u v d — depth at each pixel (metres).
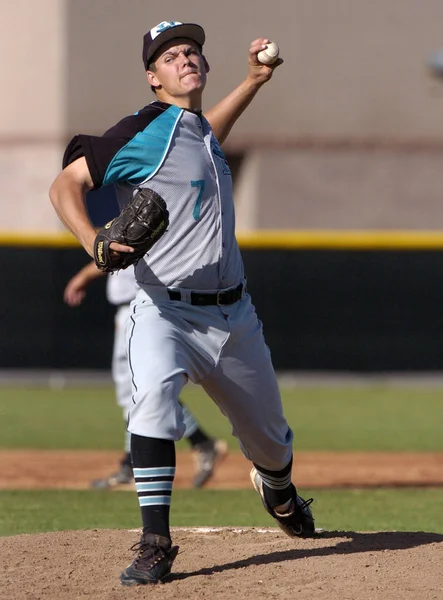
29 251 47.66
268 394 14.16
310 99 72.69
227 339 13.62
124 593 12.88
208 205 13.52
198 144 13.56
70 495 24.39
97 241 12.58
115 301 24.34
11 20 71.69
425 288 48.00
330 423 37.72
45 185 72.50
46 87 71.81
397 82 72.75
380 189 73.38
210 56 70.31
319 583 13.16
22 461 30.08
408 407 41.91
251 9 70.62
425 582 13.12
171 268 13.48
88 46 71.19
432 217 73.75
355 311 48.06
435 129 73.19
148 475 13.12
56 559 14.84
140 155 13.20
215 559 14.62
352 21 72.19
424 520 20.47
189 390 48.97
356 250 47.88
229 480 27.39
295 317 47.97
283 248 47.78
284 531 15.87
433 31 72.50
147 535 13.24
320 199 73.31
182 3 70.38
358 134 73.06
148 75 13.97
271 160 73.00
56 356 47.91
